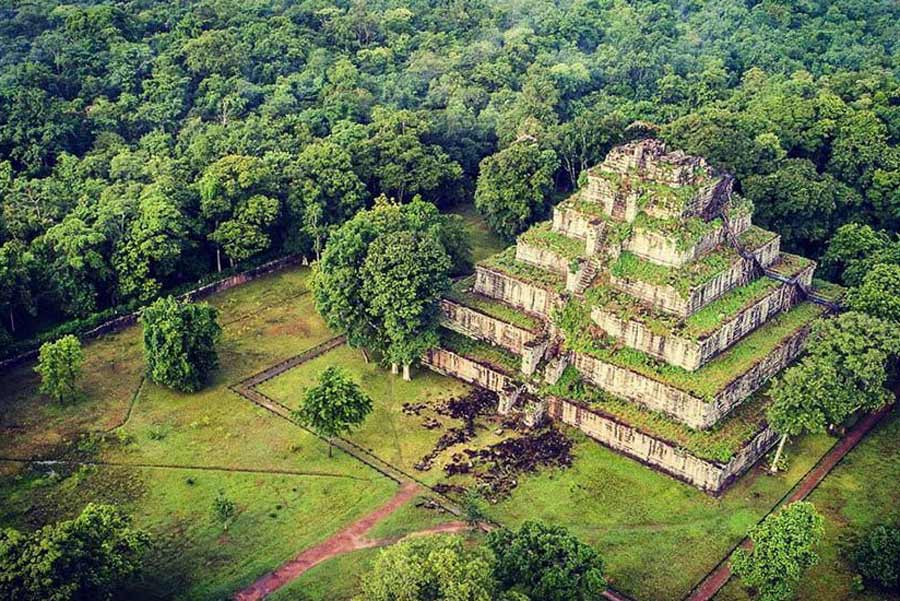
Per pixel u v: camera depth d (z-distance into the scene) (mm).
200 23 198250
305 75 191000
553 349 120000
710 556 95500
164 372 118938
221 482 105062
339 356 131500
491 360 123750
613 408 112938
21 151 157750
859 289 123500
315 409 106312
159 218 139125
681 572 93438
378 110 180000
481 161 170750
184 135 168625
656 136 167000
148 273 141250
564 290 122250
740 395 113000
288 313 142875
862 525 100188
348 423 107938
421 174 163875
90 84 177125
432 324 123438
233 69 188125
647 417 110562
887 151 157125
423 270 120000
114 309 137125
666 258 117625
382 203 142125
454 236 145375
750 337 120625
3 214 138000
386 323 119812
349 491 104125
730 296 121000
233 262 152875
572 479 106500
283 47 199750
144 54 186250
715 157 150375
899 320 118000
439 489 104750
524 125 175000
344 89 187250
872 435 116062
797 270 130250
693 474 104875
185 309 121062
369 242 126375
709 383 109188
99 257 135625
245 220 148125
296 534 97438
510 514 100812
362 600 75875
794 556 84750
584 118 174625
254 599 88875
